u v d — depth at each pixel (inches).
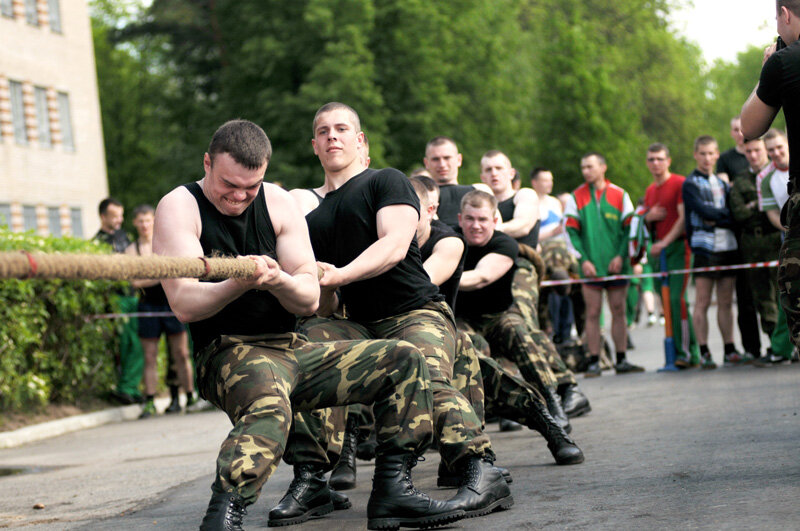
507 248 290.0
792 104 197.9
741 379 403.9
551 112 1397.6
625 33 2091.5
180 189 176.1
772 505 178.7
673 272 477.4
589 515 185.3
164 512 233.5
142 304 522.3
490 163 394.9
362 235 219.3
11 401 463.2
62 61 1393.9
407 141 1545.3
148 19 1675.7
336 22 1456.7
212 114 1581.0
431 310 217.5
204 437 396.5
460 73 1625.2
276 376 173.6
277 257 180.2
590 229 493.7
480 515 192.5
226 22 1577.3
